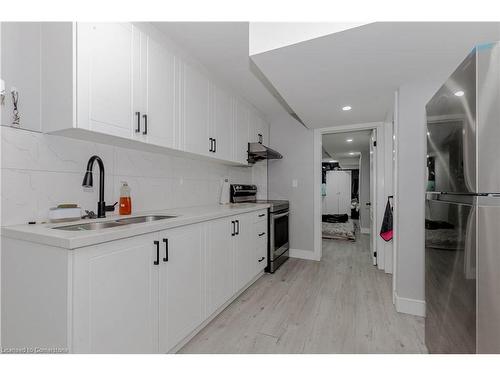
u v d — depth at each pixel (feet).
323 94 7.40
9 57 4.18
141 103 5.22
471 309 3.26
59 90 4.17
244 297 7.73
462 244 3.51
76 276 3.17
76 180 4.98
